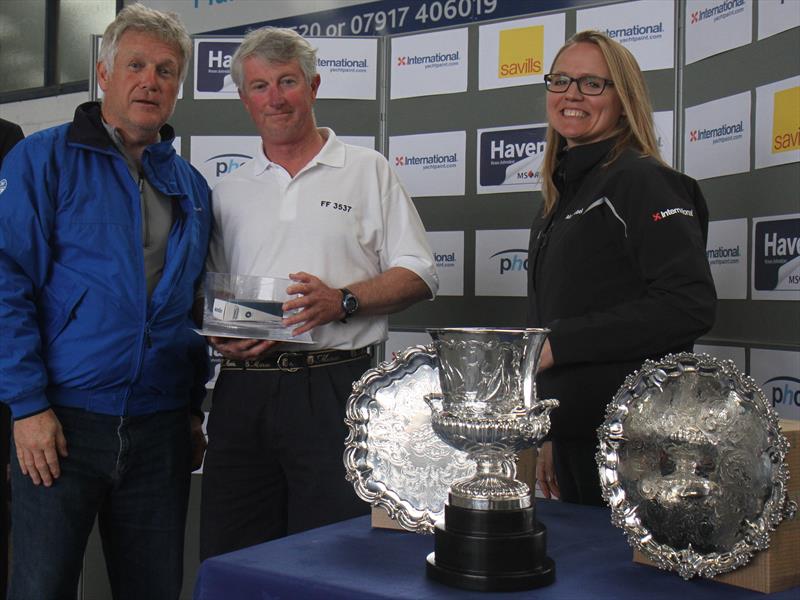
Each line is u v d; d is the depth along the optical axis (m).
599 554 1.16
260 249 2.06
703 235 1.76
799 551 1.03
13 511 1.81
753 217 2.41
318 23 4.00
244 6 4.23
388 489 1.30
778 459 1.01
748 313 2.46
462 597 0.97
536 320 1.90
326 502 1.98
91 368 1.79
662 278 1.58
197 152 3.03
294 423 1.98
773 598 0.99
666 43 2.64
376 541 1.23
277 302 1.86
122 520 1.91
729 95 2.46
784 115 2.29
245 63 2.03
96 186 1.82
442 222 2.95
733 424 1.05
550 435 1.71
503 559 1.01
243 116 3.00
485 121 2.86
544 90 2.77
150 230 1.90
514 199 2.84
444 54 2.91
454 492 1.07
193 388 2.13
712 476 1.05
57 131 1.85
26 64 5.67
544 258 1.85
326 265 2.04
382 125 3.00
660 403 1.11
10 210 1.73
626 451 1.12
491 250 2.88
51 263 1.80
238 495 2.05
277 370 1.99
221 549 2.04
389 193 2.15
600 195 1.71
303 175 2.08
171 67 1.88
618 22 2.69
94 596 3.04
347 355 2.03
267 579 1.06
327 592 1.01
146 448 1.88
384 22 3.84
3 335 1.69
